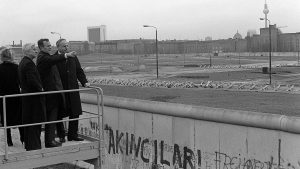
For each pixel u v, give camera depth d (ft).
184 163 34.14
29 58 27.30
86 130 45.68
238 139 29.84
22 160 25.63
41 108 27.66
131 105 38.91
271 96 128.06
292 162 26.45
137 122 38.81
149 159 37.68
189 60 497.87
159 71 288.30
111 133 42.52
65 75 30.22
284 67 297.33
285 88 148.56
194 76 228.63
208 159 32.14
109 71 299.17
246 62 412.16
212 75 233.14
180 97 128.98
